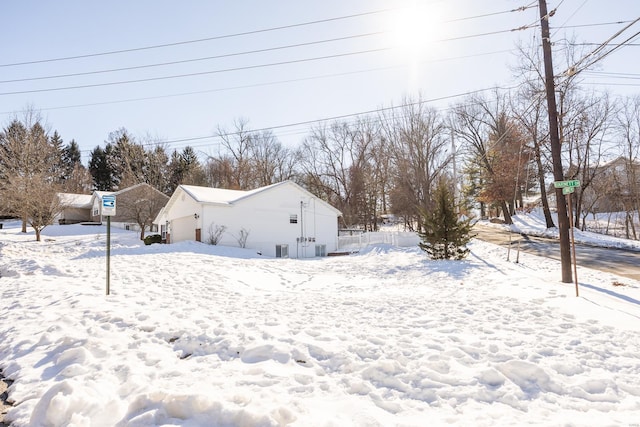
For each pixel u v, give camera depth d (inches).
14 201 1069.8
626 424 119.6
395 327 224.7
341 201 1849.2
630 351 180.1
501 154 1445.6
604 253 666.8
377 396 139.4
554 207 1754.4
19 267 481.1
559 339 198.7
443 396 139.6
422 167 1566.2
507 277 416.8
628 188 1349.7
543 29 412.5
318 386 148.4
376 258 719.7
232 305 294.0
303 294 365.4
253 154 2070.6
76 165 2106.3
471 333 210.8
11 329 227.8
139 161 1828.2
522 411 129.9
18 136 1262.3
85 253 703.7
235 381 151.6
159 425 116.6
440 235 618.2
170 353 189.9
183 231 1005.8
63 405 128.3
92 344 190.1
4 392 153.1
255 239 932.6
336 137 1897.1
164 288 367.6
